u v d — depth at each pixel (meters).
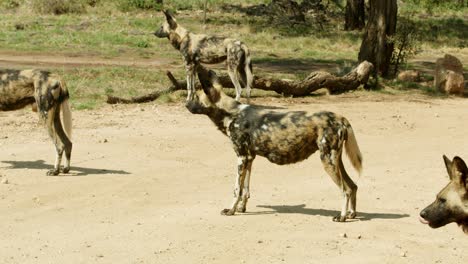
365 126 35.59
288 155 20.98
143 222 20.78
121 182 24.67
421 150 30.97
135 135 31.91
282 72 53.78
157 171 26.36
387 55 50.47
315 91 45.19
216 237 19.58
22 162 26.89
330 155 20.64
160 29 40.41
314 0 89.81
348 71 47.75
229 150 29.91
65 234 19.77
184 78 46.38
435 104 43.03
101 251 18.55
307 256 18.39
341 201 23.22
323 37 75.00
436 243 19.64
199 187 24.48
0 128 32.44
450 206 14.67
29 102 25.70
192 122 35.00
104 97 40.25
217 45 39.38
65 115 25.27
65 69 48.09
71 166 26.56
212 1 93.81
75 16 78.19
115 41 64.19
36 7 79.56
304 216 21.52
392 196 23.98
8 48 57.84
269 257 18.28
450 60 48.16
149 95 39.78
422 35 79.12
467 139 33.31
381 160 29.08
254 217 21.31
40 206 22.05
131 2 84.25
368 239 19.70
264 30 76.94
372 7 50.12
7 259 17.98
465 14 98.31
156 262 17.89
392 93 46.09
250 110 21.31
